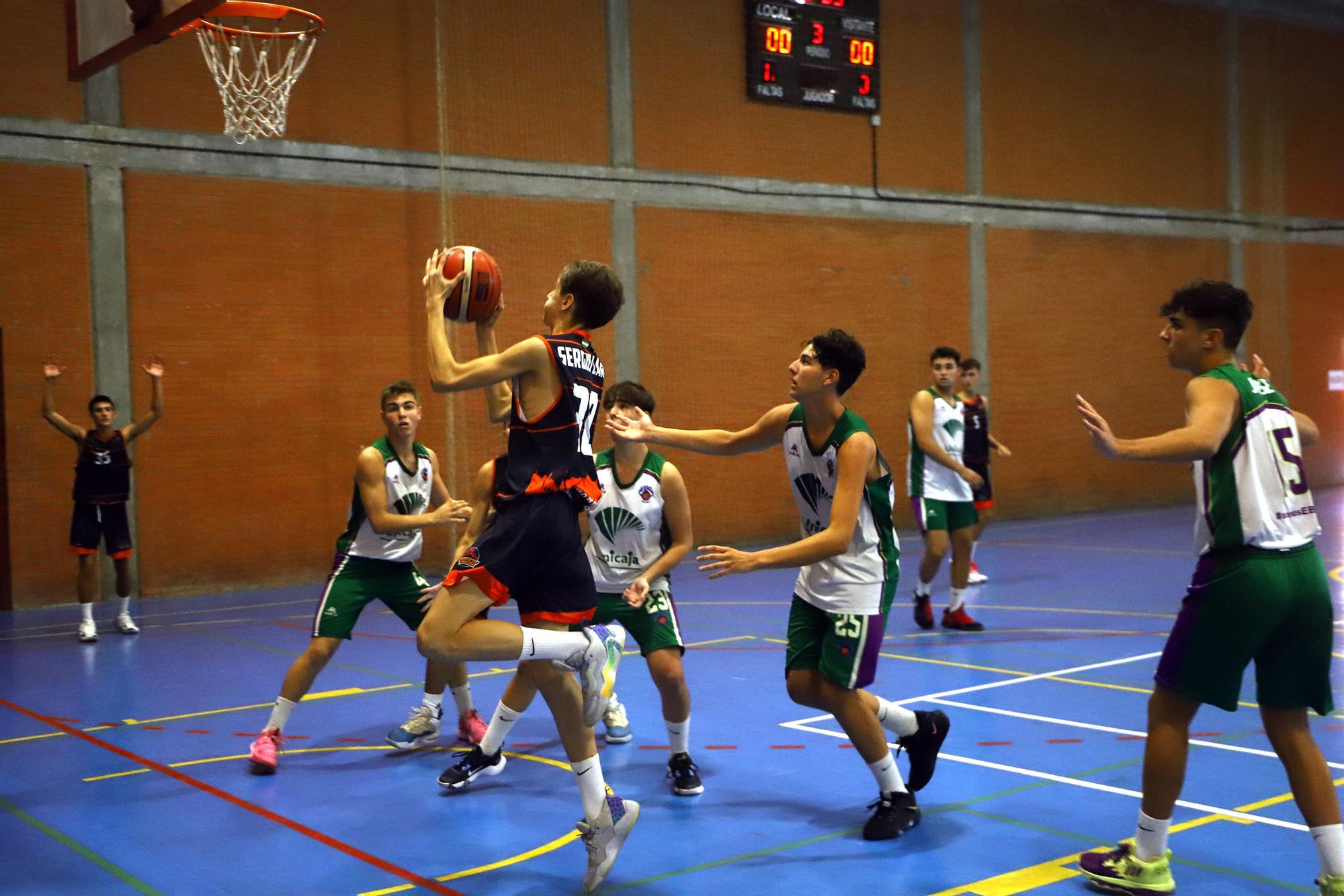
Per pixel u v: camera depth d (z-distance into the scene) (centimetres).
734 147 1441
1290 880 375
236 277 1166
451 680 565
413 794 489
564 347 368
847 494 389
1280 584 336
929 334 1580
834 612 412
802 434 416
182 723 630
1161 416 1795
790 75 1466
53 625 990
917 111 1569
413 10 1254
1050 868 390
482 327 407
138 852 421
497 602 357
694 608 1009
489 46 1290
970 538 858
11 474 1071
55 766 543
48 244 1081
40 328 1080
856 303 1527
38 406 1082
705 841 423
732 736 576
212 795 492
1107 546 1355
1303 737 346
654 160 1388
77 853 421
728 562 378
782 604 1030
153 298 1127
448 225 1267
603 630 374
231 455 1165
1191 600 348
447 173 1266
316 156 1202
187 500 1145
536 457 368
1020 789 478
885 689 664
